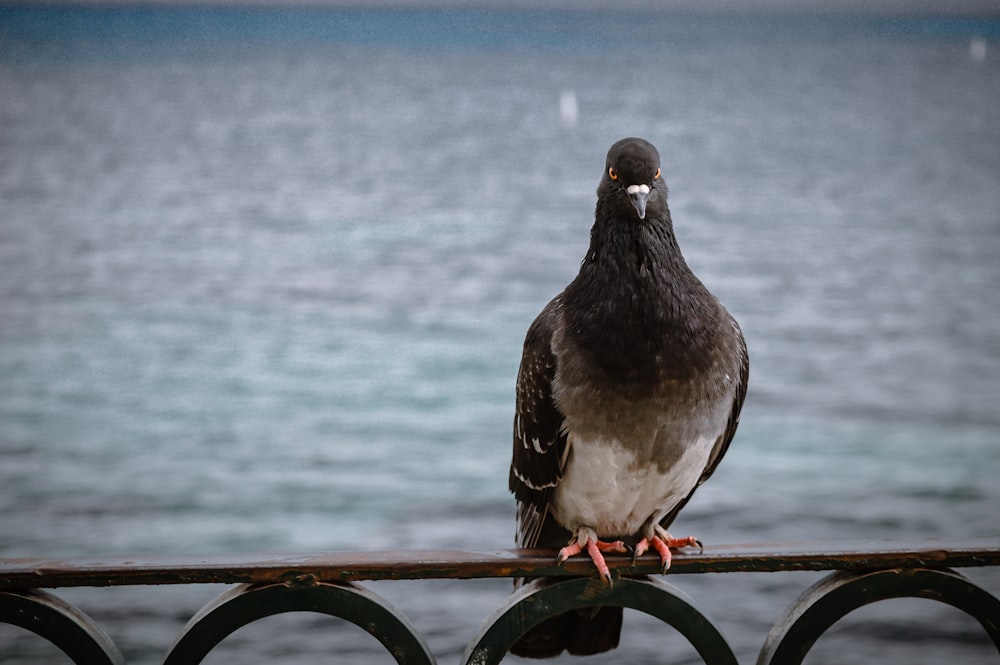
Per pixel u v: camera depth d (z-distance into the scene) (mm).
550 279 40406
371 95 164625
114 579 2320
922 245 48125
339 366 27172
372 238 51156
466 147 103938
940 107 140625
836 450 19234
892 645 10977
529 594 2520
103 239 49750
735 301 36156
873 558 2451
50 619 2311
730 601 12242
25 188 70562
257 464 19094
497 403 23406
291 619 11758
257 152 98062
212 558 2402
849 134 109500
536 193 70688
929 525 15664
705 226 55438
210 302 35500
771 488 17141
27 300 35375
